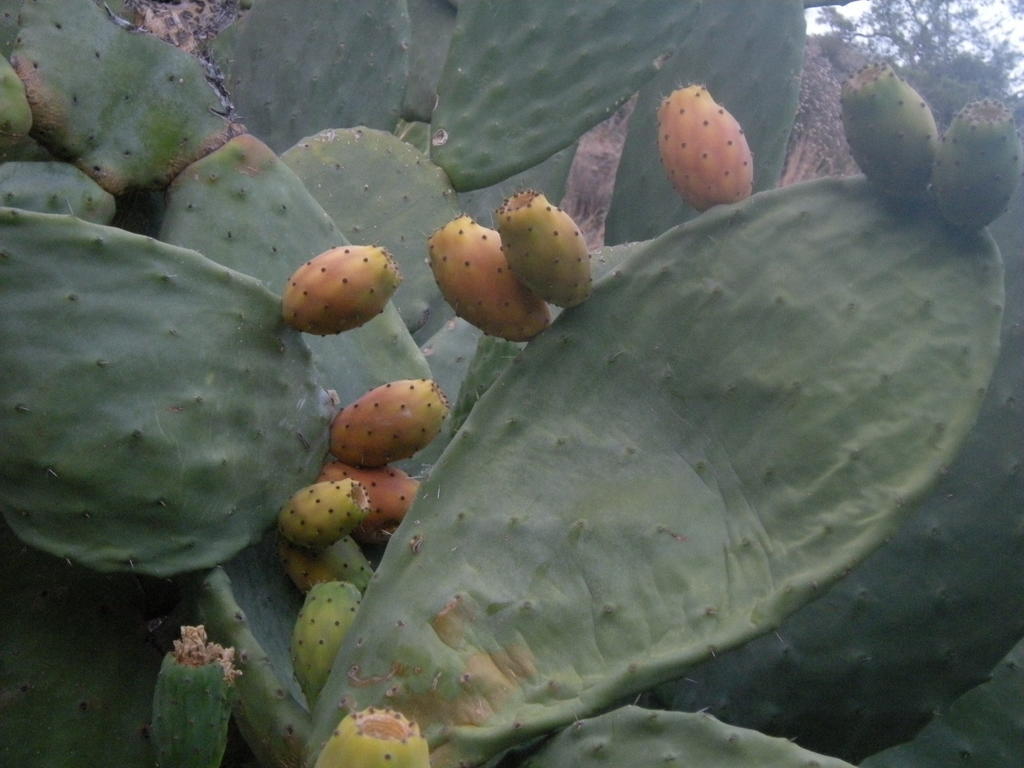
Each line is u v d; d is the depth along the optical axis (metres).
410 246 1.15
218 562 0.69
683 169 0.70
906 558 0.81
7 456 0.65
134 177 0.82
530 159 1.20
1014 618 0.81
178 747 0.51
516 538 0.65
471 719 0.60
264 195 0.86
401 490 0.78
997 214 0.67
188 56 0.85
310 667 0.65
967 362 0.66
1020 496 0.80
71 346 0.66
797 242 0.68
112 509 0.67
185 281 0.70
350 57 1.34
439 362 1.09
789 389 0.66
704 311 0.68
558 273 0.65
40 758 0.68
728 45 1.26
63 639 0.70
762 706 0.83
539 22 1.20
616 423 0.68
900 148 0.66
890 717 0.84
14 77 0.76
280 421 0.74
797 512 0.65
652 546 0.65
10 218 0.65
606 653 0.62
